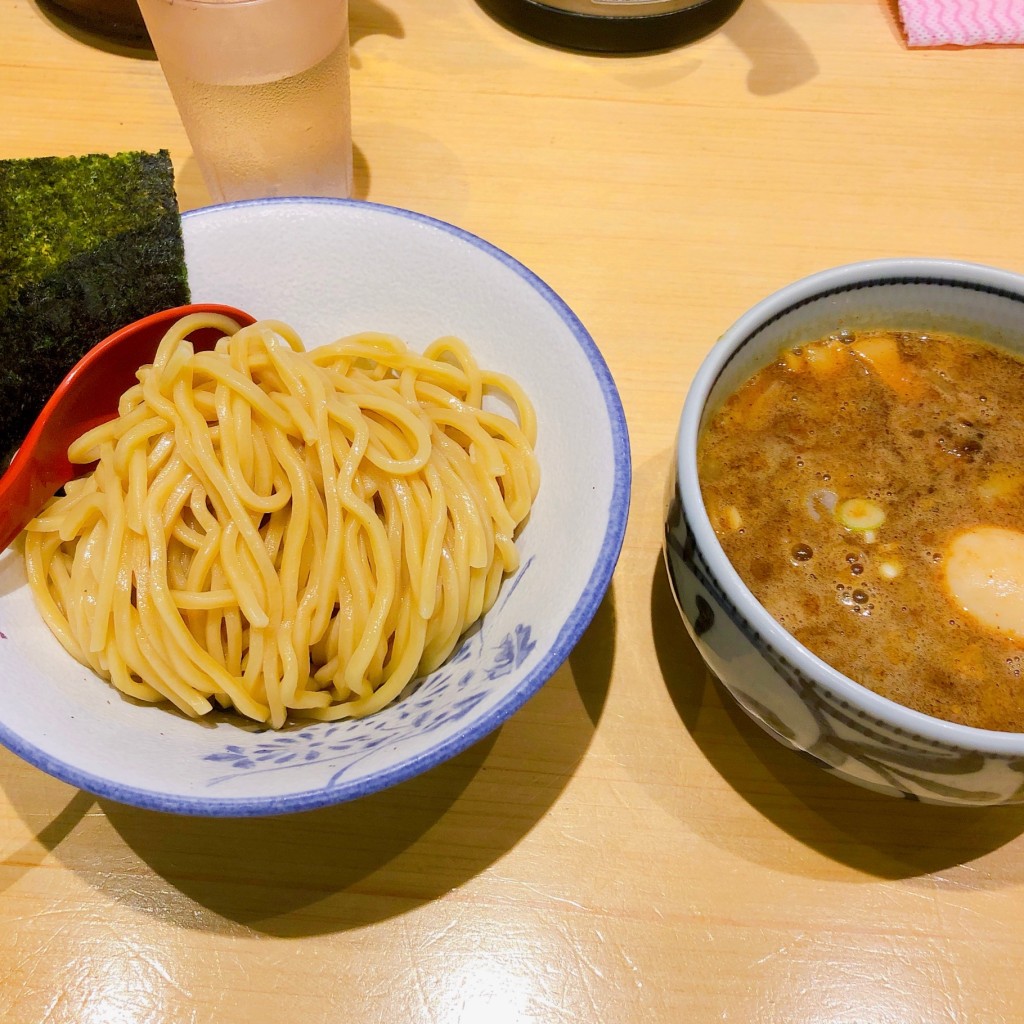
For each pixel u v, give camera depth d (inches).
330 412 13.1
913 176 18.7
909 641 11.7
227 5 14.5
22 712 10.8
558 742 13.1
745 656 10.6
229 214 14.0
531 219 18.0
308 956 11.6
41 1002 11.3
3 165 14.1
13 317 12.8
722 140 19.2
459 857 12.3
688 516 10.8
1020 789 10.0
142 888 12.0
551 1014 11.3
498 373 14.2
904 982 11.5
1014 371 13.3
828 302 13.1
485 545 12.9
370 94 19.7
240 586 12.3
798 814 12.6
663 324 16.8
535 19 20.1
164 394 13.1
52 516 12.8
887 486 12.6
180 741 11.6
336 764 10.8
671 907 12.0
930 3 20.6
